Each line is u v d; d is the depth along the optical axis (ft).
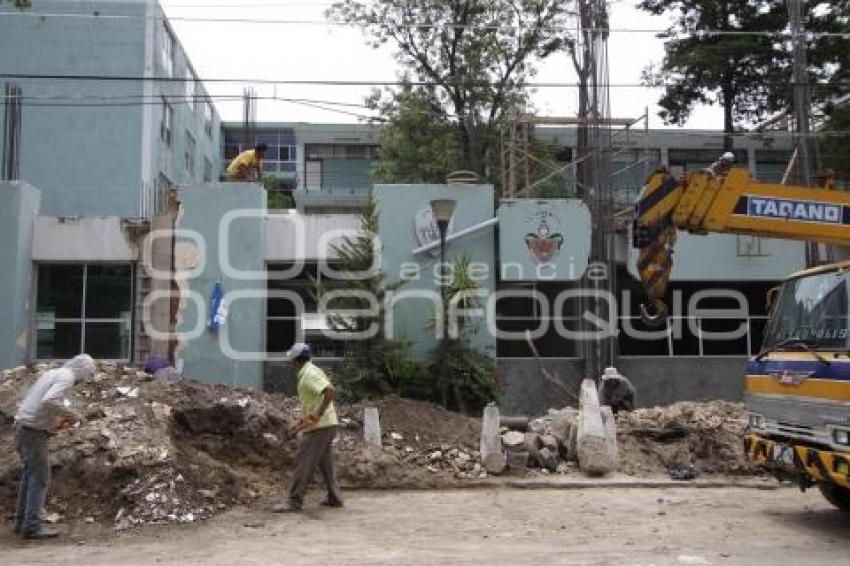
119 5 106.11
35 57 104.53
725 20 104.06
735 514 34.06
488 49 106.83
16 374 42.16
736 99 106.52
